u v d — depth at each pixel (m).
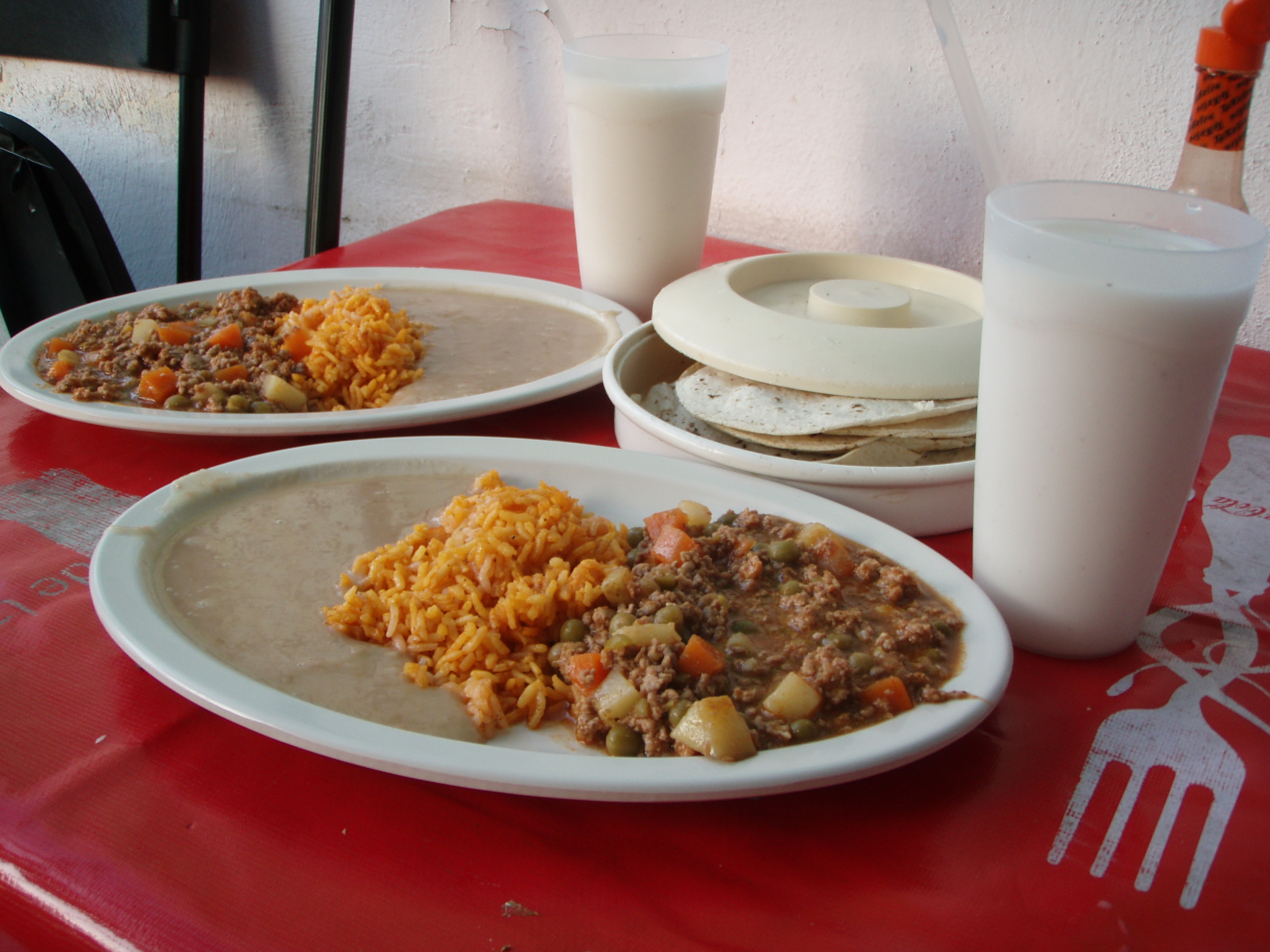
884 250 2.11
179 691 0.72
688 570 0.91
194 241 2.70
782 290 1.37
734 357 1.11
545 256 2.03
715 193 2.24
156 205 3.20
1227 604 0.96
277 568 0.93
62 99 3.18
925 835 0.70
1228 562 1.04
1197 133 1.11
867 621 0.85
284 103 2.85
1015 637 0.89
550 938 0.61
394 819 0.70
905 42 1.87
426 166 2.70
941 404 1.06
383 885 0.65
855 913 0.63
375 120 2.70
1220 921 0.63
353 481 1.08
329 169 2.50
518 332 1.55
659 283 1.62
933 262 2.06
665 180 1.50
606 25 2.21
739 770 0.65
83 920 0.61
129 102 3.06
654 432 1.09
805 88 2.02
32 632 0.88
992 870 0.67
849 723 0.73
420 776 0.65
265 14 2.73
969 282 1.32
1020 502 0.83
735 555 0.94
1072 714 0.81
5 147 2.43
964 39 1.81
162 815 0.69
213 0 2.77
